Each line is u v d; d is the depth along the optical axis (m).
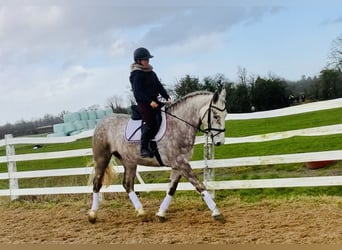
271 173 10.10
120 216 7.58
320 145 12.18
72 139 10.04
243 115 8.10
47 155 9.91
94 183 7.33
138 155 6.80
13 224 7.62
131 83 6.55
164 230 6.27
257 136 7.97
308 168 10.01
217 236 5.74
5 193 10.30
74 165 15.09
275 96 27.98
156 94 6.64
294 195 8.28
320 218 6.24
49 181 13.02
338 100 7.22
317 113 20.67
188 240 5.65
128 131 6.84
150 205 8.33
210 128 6.28
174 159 6.46
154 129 6.49
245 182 7.86
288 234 5.58
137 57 6.50
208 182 8.13
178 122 6.50
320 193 8.47
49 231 6.84
